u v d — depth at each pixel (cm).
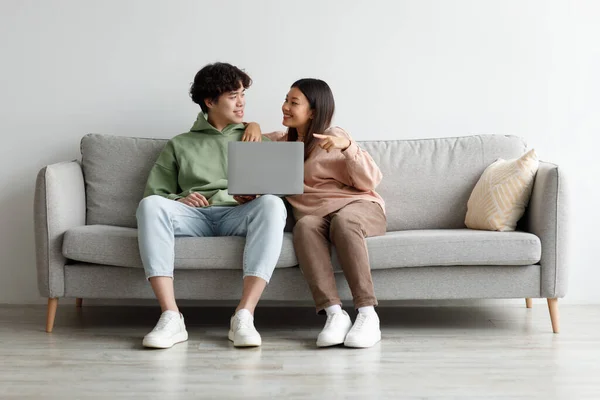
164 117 336
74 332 276
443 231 288
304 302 337
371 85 335
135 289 272
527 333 276
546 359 237
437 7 334
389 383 210
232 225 273
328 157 293
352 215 266
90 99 336
